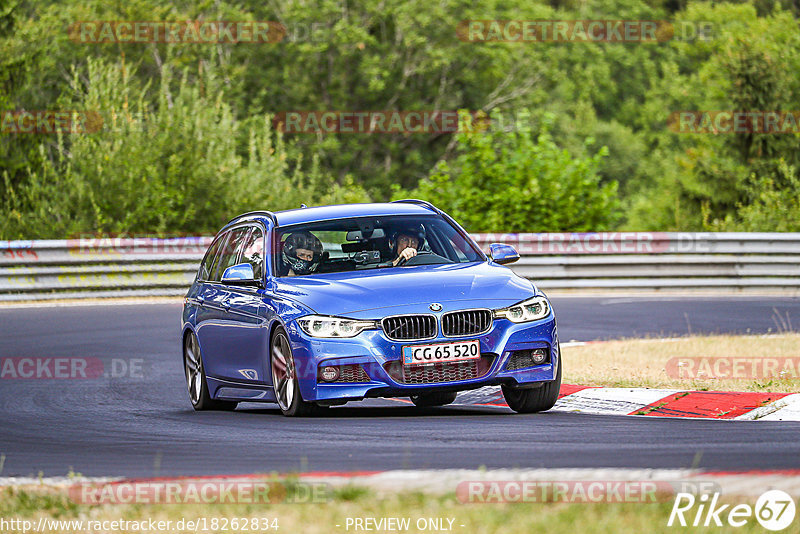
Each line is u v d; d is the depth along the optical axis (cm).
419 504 1689
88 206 8869
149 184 9000
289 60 15912
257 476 1973
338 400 2758
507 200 9231
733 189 12800
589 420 2778
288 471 2119
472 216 9238
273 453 2370
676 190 13188
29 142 10012
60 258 6988
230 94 14750
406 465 2084
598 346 4384
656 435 2492
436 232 3192
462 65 16788
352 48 15700
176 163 9150
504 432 2570
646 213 14088
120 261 7138
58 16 13075
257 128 14575
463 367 2762
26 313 6281
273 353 2952
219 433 2733
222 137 9688
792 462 2094
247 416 3080
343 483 1870
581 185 9369
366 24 16450
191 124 9450
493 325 2784
